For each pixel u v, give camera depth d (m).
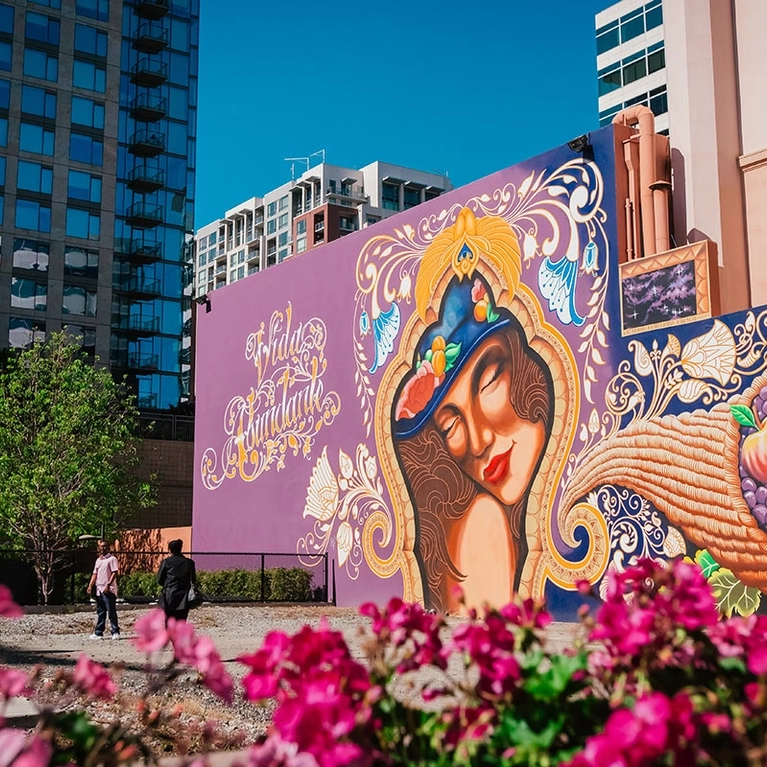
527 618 3.17
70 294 63.94
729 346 15.32
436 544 20.53
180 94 71.12
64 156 64.69
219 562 28.05
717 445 15.29
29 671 11.09
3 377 31.08
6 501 28.58
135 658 12.80
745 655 3.12
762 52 17.19
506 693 2.89
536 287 18.88
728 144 17.09
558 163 18.72
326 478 24.16
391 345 22.47
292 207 137.12
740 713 2.55
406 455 21.66
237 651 14.00
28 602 31.41
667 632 3.08
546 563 17.95
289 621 19.33
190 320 69.12
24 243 62.50
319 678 2.78
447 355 20.81
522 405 18.88
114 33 68.06
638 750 2.13
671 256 16.44
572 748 2.74
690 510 15.58
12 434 29.83
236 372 28.45
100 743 3.05
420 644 3.17
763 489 14.59
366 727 2.83
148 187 68.19
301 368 25.59
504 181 19.88
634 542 16.41
